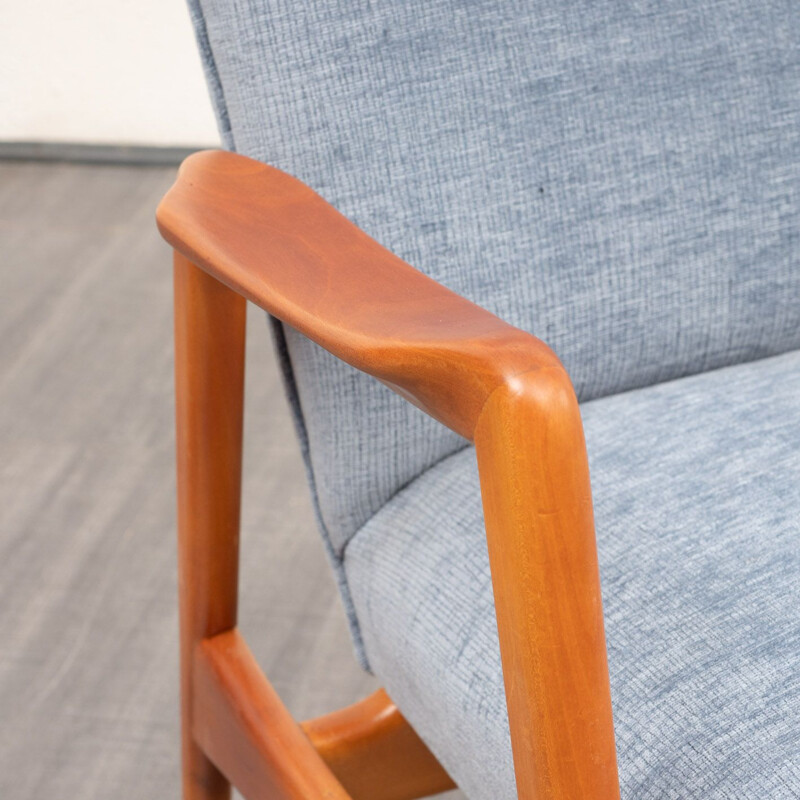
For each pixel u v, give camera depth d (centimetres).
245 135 58
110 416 143
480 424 34
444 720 51
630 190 62
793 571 45
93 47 208
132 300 170
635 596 46
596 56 61
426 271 58
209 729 66
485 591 51
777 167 65
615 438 56
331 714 70
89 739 97
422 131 58
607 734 36
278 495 129
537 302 60
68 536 123
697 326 65
